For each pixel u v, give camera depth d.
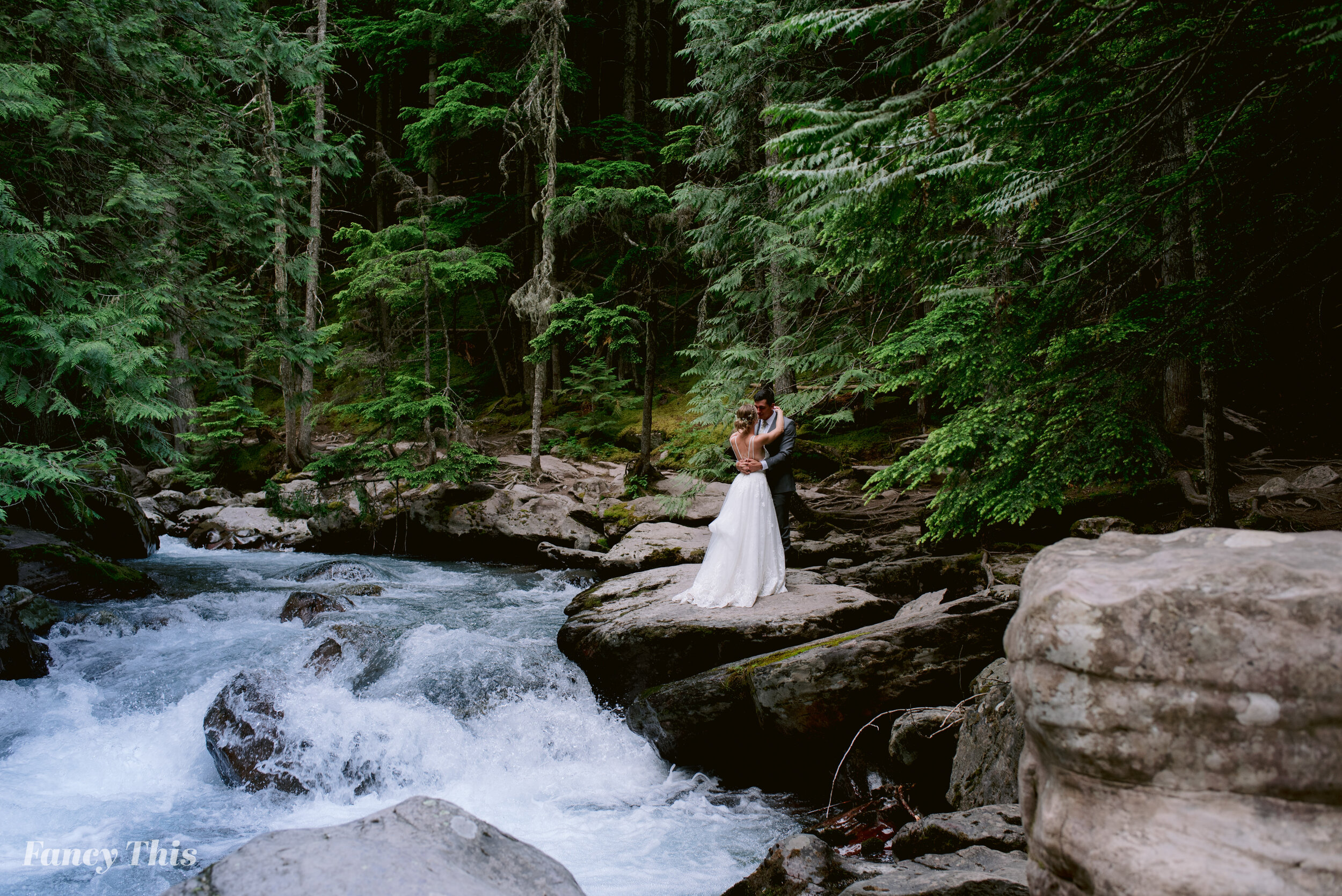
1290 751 1.52
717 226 13.30
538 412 15.63
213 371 10.92
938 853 3.88
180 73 10.05
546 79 16.97
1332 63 3.03
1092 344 4.98
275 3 24.25
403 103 30.27
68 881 4.54
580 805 5.75
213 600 10.03
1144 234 4.72
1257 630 1.57
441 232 18.44
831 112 3.05
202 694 7.01
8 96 7.66
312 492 14.76
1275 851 1.50
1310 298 5.96
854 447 15.59
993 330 5.38
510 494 13.63
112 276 9.26
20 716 6.62
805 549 10.15
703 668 6.58
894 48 3.24
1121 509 9.08
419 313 21.02
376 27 22.58
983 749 4.51
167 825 5.29
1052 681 1.75
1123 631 1.67
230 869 2.16
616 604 7.88
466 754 6.34
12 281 7.66
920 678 5.59
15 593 8.41
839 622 6.74
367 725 6.36
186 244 11.15
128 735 6.48
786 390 12.75
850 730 5.66
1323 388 11.34
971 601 6.38
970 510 5.57
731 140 13.14
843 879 3.76
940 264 4.66
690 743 6.25
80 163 9.17
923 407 15.23
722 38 12.33
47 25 8.30
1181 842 1.57
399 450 16.41
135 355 7.92
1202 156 3.93
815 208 3.60
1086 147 3.92
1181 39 3.42
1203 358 4.61
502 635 8.74
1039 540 9.00
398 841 2.33
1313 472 9.62
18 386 7.91
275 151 13.27
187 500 16.73
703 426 13.38
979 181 3.82
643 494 13.78
